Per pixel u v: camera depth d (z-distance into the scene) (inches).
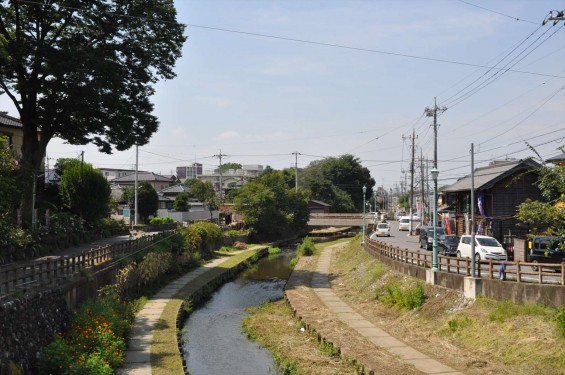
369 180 4323.3
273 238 2810.0
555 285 676.7
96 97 1118.4
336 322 884.6
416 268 986.7
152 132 1333.7
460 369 608.4
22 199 1183.6
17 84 1119.0
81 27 1219.9
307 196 3171.8
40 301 629.9
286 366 691.4
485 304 753.0
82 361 578.9
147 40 1237.7
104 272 924.0
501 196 1342.3
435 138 1710.1
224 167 6299.2
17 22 1119.6
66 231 1294.3
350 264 1563.7
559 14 679.1
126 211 2075.5
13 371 497.7
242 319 1018.7
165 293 1177.4
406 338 763.4
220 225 2564.0
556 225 631.2
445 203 2169.0
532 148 685.3
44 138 1240.2
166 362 661.3
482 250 1049.5
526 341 617.0
